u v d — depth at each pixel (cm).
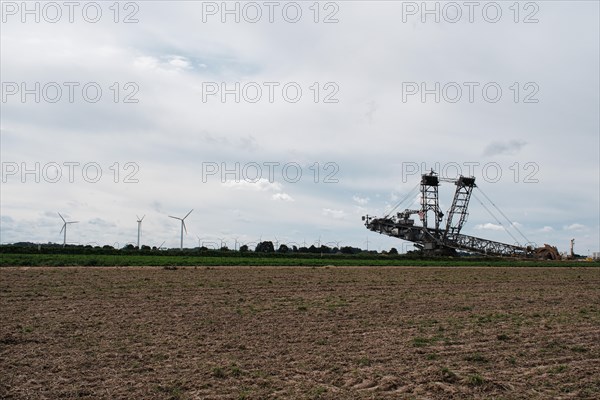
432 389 1405
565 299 3525
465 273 6194
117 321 2358
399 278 5172
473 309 2936
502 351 1848
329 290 3853
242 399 1305
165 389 1376
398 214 11488
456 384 1459
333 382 1462
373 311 2778
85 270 5362
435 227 11344
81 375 1493
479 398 1341
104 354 1731
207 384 1415
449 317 2608
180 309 2752
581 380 1502
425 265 8319
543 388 1427
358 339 2033
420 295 3625
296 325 2322
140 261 6781
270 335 2089
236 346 1886
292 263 7669
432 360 1712
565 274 6306
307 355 1758
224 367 1581
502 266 8450
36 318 2406
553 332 2220
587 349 1894
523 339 2062
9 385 1394
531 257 11031
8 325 2222
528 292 3984
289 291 3728
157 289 3666
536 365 1670
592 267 8800
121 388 1380
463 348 1891
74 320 2364
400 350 1847
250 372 1544
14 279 4203
